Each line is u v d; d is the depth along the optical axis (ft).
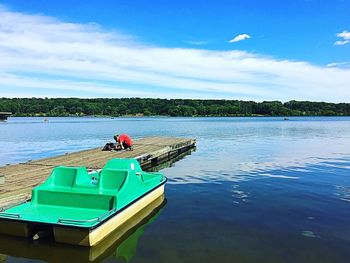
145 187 33.71
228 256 22.77
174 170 57.00
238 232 27.20
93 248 23.84
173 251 23.63
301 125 228.43
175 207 34.42
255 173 53.62
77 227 23.40
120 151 63.77
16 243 24.52
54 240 24.39
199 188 43.01
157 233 27.04
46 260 22.43
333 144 100.01
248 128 190.19
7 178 36.81
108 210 27.20
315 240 25.57
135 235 26.66
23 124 238.89
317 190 41.93
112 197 27.17
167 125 229.45
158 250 23.82
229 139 118.42
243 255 22.95
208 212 32.63
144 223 29.45
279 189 42.39
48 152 83.15
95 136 134.31
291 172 54.39
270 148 89.51
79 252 23.48
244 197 38.47
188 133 148.77
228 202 36.29
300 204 35.50
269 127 200.44
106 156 56.49
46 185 29.71
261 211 32.96
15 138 125.08
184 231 27.48
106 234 25.71
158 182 37.32
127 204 28.53
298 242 25.17
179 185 44.83
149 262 21.99
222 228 28.12
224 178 49.57
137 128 190.49
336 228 28.17
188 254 23.11
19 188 31.89
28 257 22.79
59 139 120.98
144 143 80.38
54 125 225.97
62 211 26.89
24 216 25.35
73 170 30.71
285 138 122.31
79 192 27.86
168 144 77.46
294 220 30.22
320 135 136.67
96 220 24.34
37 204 27.99
